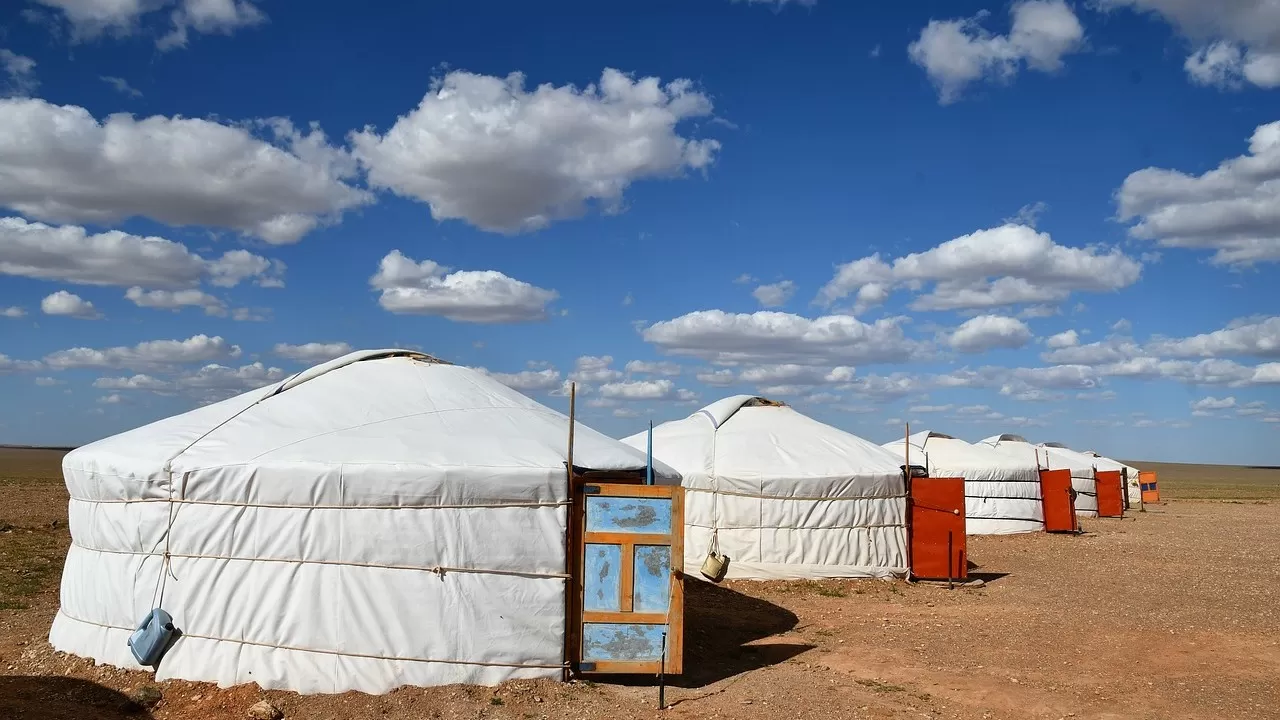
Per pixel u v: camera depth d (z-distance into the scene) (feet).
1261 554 65.36
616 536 27.32
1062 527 81.25
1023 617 39.93
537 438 29.30
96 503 28.45
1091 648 33.91
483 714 23.93
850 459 51.96
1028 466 83.87
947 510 50.52
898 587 47.83
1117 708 26.27
